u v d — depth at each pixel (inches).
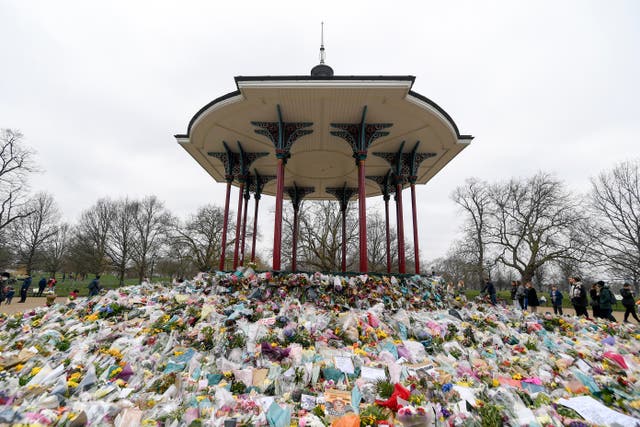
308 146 508.7
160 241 1531.7
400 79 341.1
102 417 129.5
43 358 201.3
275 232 385.7
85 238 1482.5
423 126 430.0
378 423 132.6
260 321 249.1
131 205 1592.0
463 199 1346.0
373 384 164.2
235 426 127.5
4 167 1216.8
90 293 588.1
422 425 131.3
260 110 396.2
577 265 985.5
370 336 236.8
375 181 649.0
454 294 438.0
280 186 402.6
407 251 1636.3
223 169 605.6
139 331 242.8
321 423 131.7
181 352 203.6
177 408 141.3
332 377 175.0
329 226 1173.1
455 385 168.9
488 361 217.2
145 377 175.8
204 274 387.9
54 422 124.6
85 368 180.5
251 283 339.3
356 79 339.9
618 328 353.4
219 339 217.6
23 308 651.5
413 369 184.9
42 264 1619.1
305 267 1305.4
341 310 302.2
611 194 1014.4
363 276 352.5
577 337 303.1
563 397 169.8
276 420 133.3
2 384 158.6
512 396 161.6
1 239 1343.5
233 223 1600.6
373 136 423.5
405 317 280.1
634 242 943.7
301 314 274.5
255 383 167.5
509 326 322.0
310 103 376.8
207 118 417.7
